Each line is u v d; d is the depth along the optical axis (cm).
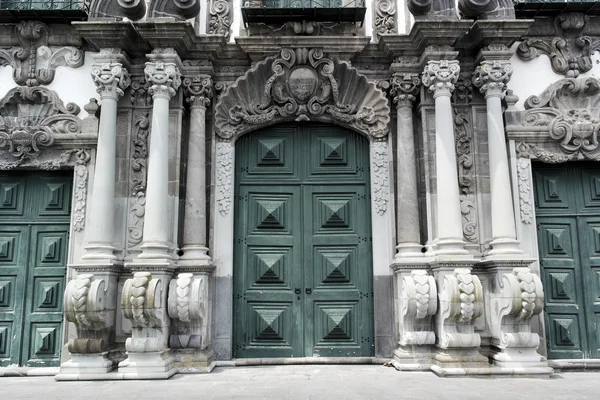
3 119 789
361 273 776
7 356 749
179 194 757
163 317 673
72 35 813
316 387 585
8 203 786
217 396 541
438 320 692
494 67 748
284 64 781
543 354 730
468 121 782
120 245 740
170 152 753
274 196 798
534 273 712
